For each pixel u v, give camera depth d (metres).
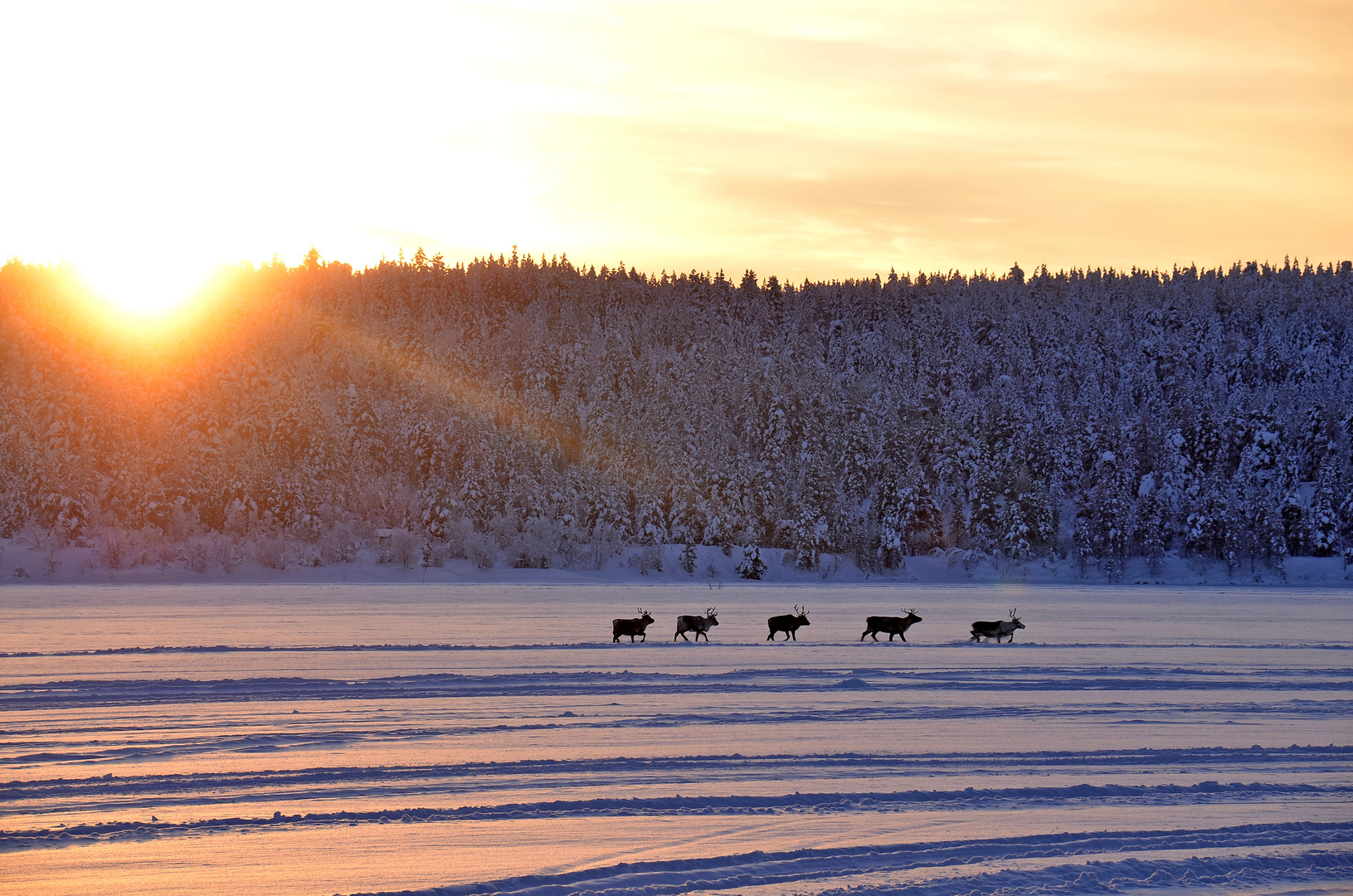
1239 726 19.05
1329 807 13.45
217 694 22.17
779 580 107.50
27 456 111.94
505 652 31.98
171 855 11.23
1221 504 113.88
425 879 10.52
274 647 32.88
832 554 115.50
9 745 16.67
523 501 113.00
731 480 116.75
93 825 12.11
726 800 13.34
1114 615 59.81
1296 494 121.69
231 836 11.88
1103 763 15.84
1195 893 10.40
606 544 110.12
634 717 19.55
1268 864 11.16
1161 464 128.38
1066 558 118.50
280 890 10.22
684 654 31.70
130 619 50.78
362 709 20.36
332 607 61.97
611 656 30.84
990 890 10.32
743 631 44.22
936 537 118.31
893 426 124.00
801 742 17.27
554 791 13.88
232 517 107.81
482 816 12.71
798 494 114.88
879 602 72.62
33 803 13.23
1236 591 94.75
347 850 11.40
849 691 23.33
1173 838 12.02
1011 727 18.75
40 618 51.47
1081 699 22.25
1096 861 11.13
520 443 125.31
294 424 124.88
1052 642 38.00
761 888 10.29
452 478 125.25
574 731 18.09
